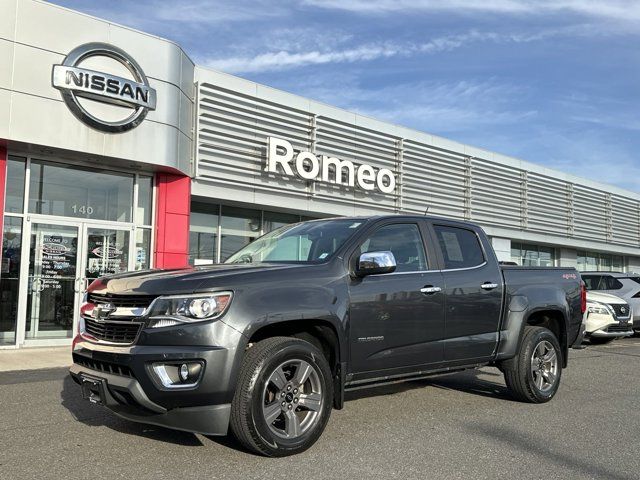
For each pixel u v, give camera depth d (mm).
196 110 13344
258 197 14719
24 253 11203
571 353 11555
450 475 4031
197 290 4059
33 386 7051
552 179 24688
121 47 11664
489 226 21578
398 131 18250
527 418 5727
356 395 6688
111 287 4418
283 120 15234
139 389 3938
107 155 11383
